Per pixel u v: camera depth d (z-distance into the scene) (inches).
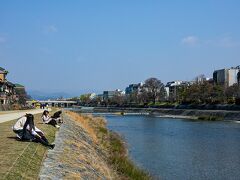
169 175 1140.5
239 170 1237.7
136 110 7509.8
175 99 7770.7
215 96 5915.4
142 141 2032.5
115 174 930.1
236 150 1699.1
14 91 5497.1
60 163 650.2
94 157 961.5
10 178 459.8
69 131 1245.1
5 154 596.1
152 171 1181.7
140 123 3828.7
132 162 1217.4
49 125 1269.7
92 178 696.4
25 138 759.7
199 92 6220.5
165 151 1648.6
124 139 1969.7
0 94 4291.3
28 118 773.3
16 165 526.6
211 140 2118.6
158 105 7539.4
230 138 2231.8
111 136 1831.9
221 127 3189.0
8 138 794.8
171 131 2768.2
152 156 1496.1
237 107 4923.7
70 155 755.4
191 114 5462.6
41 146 736.3
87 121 2349.9
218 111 4938.5
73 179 596.7
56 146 805.2
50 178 535.8
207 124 3627.0
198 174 1167.0
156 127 3206.2
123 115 6117.1
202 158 1462.8
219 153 1609.3
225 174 1177.4
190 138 2225.6
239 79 7470.5
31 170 540.1
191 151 1657.2
